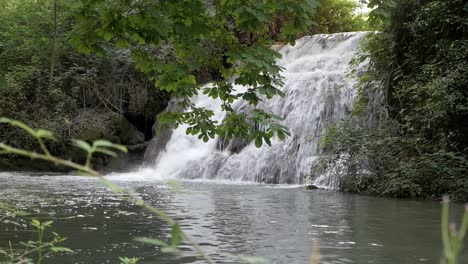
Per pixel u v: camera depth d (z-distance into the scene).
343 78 15.98
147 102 21.42
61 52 21.23
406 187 10.34
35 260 4.67
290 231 6.21
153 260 4.70
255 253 4.96
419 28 12.91
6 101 19.61
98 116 20.16
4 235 5.79
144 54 4.97
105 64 21.41
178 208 8.20
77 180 13.73
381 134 11.93
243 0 4.28
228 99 5.18
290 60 20.41
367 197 10.26
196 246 1.38
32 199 9.12
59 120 19.42
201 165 16.45
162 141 18.84
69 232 6.05
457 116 11.62
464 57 11.60
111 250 5.13
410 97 12.48
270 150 14.99
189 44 4.63
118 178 15.55
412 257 4.88
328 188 12.07
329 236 5.92
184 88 5.01
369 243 5.50
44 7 21.84
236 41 4.88
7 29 22.22
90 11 4.46
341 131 12.12
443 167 10.51
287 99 16.20
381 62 14.06
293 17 4.30
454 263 0.89
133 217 7.19
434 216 7.58
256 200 9.45
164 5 4.31
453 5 12.56
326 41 19.75
